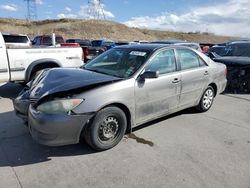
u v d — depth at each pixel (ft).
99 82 11.91
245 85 25.49
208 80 17.66
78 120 11.01
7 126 15.20
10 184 9.71
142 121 13.82
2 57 20.43
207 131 15.06
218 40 246.47
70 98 10.93
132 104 12.84
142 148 12.69
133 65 13.71
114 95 11.92
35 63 22.03
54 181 9.95
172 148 12.78
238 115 18.25
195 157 11.93
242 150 12.76
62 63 23.70
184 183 9.95
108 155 11.96
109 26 226.58
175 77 14.92
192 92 16.52
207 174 10.59
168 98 14.75
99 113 11.60
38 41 66.54
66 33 203.10
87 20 237.25
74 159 11.57
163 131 14.83
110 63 14.83
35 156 11.78
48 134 10.80
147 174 10.50
